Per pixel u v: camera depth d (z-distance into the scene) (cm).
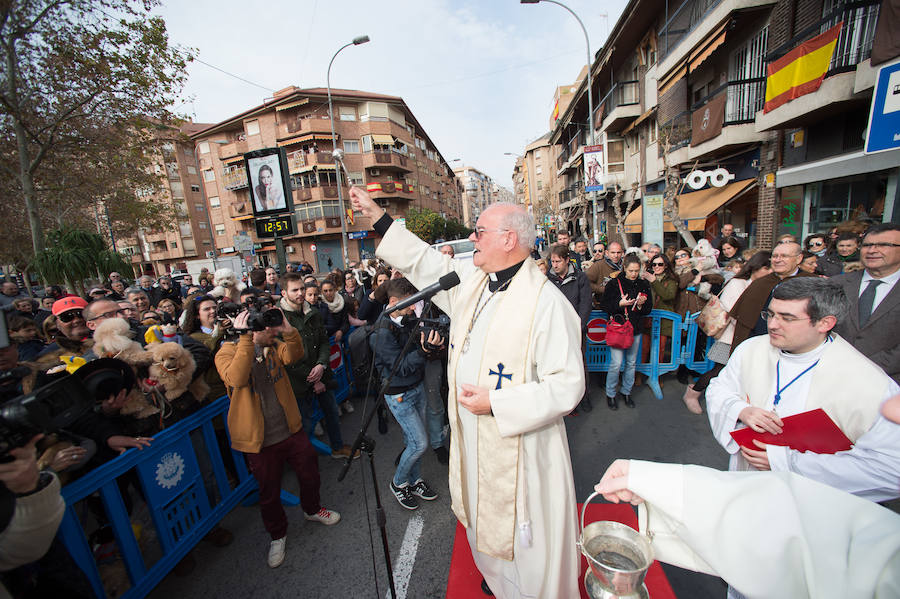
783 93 675
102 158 1052
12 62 727
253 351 217
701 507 89
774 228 810
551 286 152
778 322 141
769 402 149
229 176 2966
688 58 993
